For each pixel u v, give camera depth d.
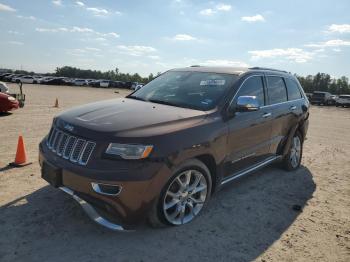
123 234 3.51
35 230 3.48
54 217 3.76
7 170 5.27
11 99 12.21
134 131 3.27
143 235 3.52
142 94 4.92
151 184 3.17
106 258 3.09
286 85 5.96
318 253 3.44
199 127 3.69
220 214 4.14
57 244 3.26
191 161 3.58
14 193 4.36
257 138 4.80
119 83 67.69
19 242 3.25
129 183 3.07
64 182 3.37
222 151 4.01
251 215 4.19
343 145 9.59
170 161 3.29
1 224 3.56
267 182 5.51
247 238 3.63
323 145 9.38
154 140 3.24
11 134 8.30
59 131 3.68
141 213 3.21
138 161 3.15
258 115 4.77
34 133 8.58
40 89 38.94
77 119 3.64
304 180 5.79
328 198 4.99
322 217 4.29
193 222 3.87
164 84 4.99
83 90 45.16
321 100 43.00
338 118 21.47
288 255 3.36
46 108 15.52
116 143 3.16
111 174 3.07
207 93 4.38
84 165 3.23
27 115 12.28
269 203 4.62
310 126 14.76
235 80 4.55
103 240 3.38
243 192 4.97
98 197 3.12
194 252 3.28
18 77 60.88
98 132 3.27
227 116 4.14
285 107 5.61
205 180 3.87
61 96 27.19
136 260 3.09
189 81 4.81
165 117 3.65
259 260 3.24
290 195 5.00
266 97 5.16
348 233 3.90
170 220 3.57
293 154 6.26
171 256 3.19
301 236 3.76
